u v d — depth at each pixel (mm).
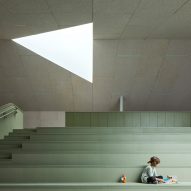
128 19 11977
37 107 18922
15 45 15023
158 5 10422
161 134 11227
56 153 9461
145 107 18547
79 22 12438
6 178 8688
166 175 8633
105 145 9938
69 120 15430
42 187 7840
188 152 9578
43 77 16844
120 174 8648
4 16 11547
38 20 12094
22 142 10602
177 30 13578
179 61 15852
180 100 18094
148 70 16328
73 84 17250
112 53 15453
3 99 18297
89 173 8664
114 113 15422
